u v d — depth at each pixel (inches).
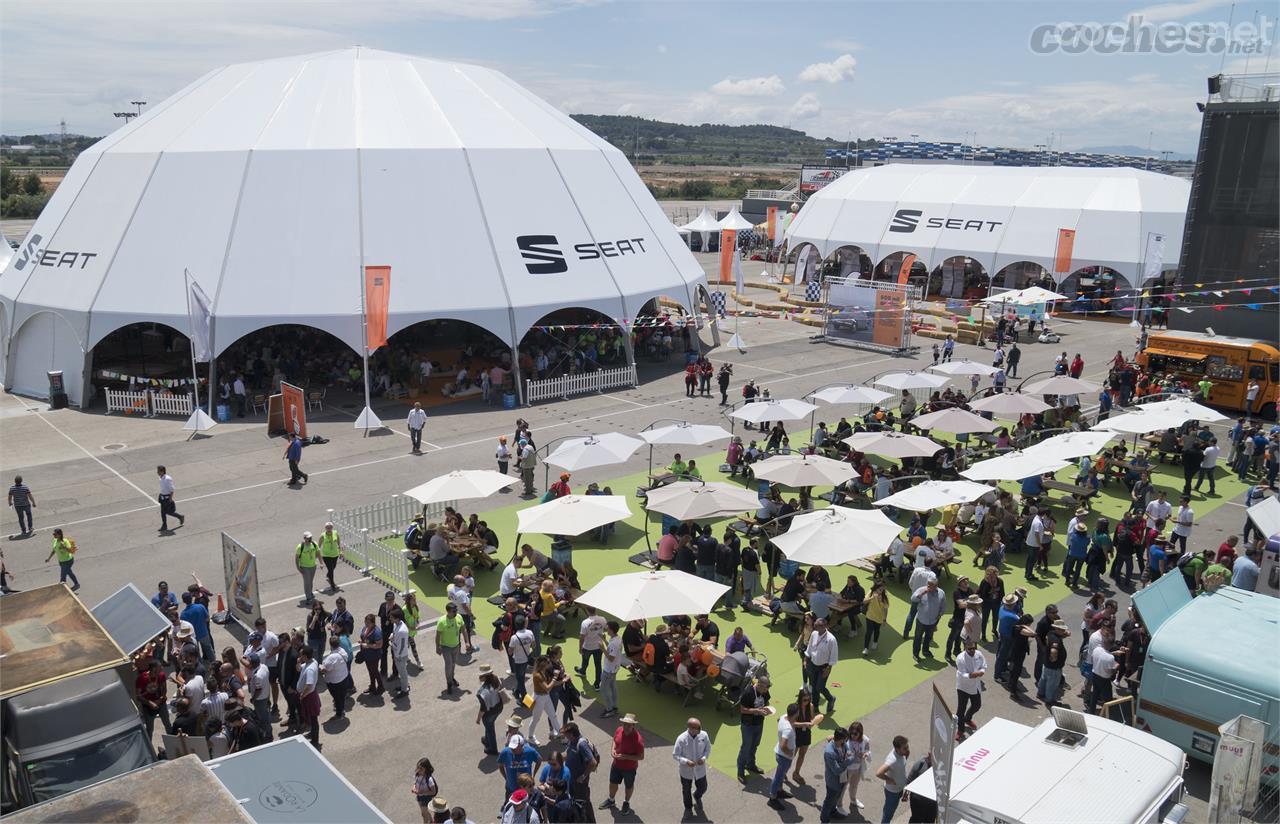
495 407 1485.0
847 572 910.4
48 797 481.1
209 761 469.1
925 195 2704.2
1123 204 2379.4
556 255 1592.0
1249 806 519.5
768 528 935.0
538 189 1644.9
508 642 670.5
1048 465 943.0
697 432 1062.4
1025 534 940.0
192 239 1475.1
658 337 1870.1
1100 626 666.2
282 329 1742.1
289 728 632.4
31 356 1544.0
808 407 1185.4
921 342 2087.8
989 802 447.2
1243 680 565.9
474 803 561.3
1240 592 665.0
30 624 576.1
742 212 4478.3
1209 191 1663.4
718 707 672.4
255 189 1505.9
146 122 1744.6
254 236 1469.0
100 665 533.6
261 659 637.9
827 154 4975.4
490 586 873.5
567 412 1459.2
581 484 1151.0
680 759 539.2
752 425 1398.9
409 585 864.3
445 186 1563.7
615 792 555.2
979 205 2576.3
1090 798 450.3
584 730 642.2
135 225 1501.0
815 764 605.0
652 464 1232.8
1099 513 1063.6
